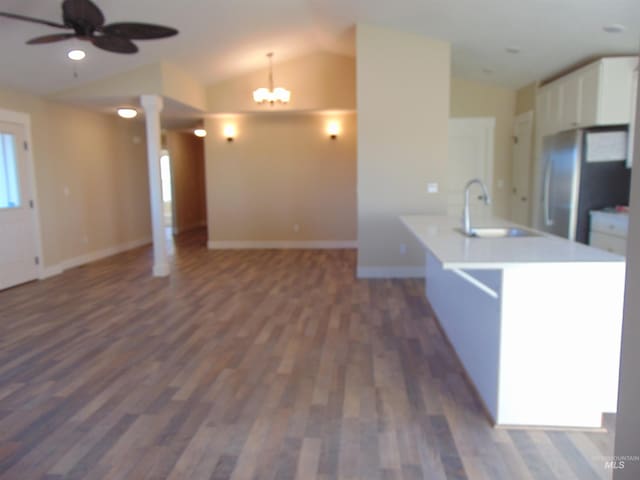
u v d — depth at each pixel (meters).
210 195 7.98
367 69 5.33
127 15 4.33
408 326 3.87
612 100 4.37
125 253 7.63
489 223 3.74
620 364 1.16
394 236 5.59
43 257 5.83
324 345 3.46
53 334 3.74
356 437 2.26
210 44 5.47
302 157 7.83
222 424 2.38
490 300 2.41
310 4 4.87
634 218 1.09
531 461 2.05
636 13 3.64
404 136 5.39
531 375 2.27
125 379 2.91
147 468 2.03
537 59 5.11
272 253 7.54
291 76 7.06
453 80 6.50
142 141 8.56
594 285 2.19
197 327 3.89
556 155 5.03
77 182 6.61
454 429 2.31
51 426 2.38
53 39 3.35
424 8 4.40
